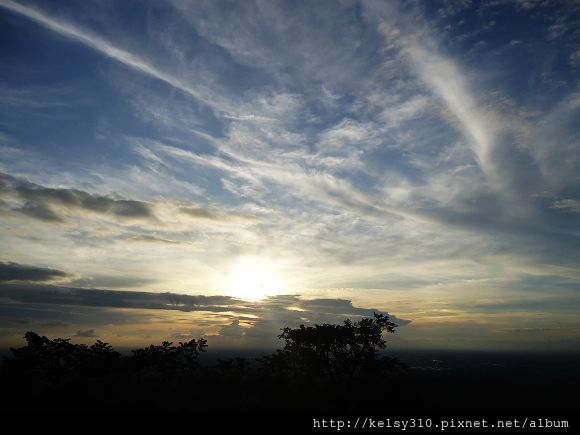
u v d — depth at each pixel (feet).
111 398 127.65
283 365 149.18
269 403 123.85
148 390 142.51
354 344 144.05
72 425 89.66
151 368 145.79
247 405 119.44
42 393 129.08
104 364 136.46
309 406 119.24
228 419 99.45
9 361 134.00
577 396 128.47
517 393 131.95
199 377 146.10
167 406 113.29
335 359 147.02
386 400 122.62
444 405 115.65
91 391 136.77
